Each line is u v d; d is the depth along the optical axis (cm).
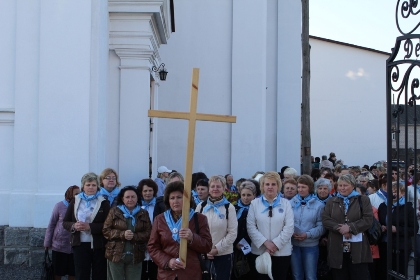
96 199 712
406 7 495
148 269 759
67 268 761
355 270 745
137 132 1106
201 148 1512
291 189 807
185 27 1541
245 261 736
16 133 940
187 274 554
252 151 1481
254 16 1502
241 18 1503
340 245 745
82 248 706
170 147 1541
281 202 734
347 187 750
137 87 1106
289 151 1773
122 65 1101
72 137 935
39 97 935
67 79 938
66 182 930
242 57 1500
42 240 912
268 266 698
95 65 947
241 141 1488
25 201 932
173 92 1547
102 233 690
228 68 1524
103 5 991
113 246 669
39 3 942
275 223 723
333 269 761
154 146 1305
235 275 736
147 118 1109
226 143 1507
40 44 938
